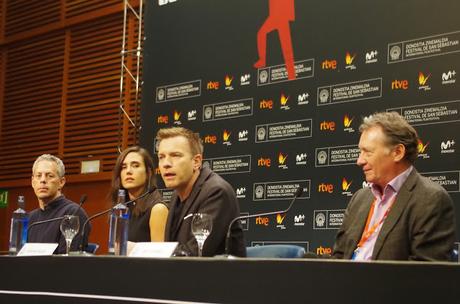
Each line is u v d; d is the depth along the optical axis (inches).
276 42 191.8
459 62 155.9
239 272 70.6
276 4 193.0
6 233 280.4
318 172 177.8
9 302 94.6
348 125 173.6
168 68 216.5
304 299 66.1
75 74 271.0
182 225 116.0
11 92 293.4
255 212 189.5
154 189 134.9
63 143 268.2
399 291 61.6
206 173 120.4
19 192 279.1
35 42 289.6
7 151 288.7
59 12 279.4
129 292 79.7
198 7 212.4
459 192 151.9
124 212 115.0
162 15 221.1
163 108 215.8
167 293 75.9
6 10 302.2
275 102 189.6
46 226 155.0
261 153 190.5
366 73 171.9
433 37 160.9
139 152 144.5
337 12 179.8
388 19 169.5
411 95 162.9
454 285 59.2
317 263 65.9
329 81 178.9
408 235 100.6
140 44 227.5
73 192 260.1
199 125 206.1
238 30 201.3
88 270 84.6
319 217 175.9
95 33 267.0
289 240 181.0
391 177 105.8
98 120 258.4
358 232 109.8
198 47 210.2
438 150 156.5
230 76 200.8
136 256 82.6
